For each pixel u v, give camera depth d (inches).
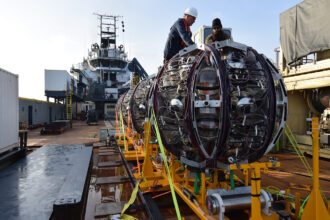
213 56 132.8
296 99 422.3
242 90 137.9
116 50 1807.3
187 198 165.5
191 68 144.3
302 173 275.0
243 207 134.5
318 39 339.6
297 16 377.1
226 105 123.6
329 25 322.7
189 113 137.3
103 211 178.1
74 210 146.1
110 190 231.3
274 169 294.7
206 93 135.1
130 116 331.3
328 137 331.0
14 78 353.1
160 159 241.8
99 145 509.0
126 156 333.4
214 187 170.6
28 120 1007.0
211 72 137.1
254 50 146.3
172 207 185.6
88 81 1771.7
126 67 1811.0
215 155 137.6
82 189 179.6
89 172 287.7
